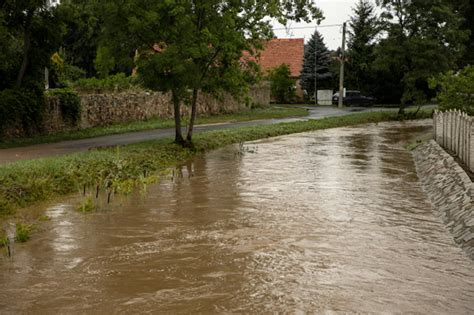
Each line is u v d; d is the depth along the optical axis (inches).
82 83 1533.0
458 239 399.2
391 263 348.5
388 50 1723.7
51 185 552.7
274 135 1208.2
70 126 1131.9
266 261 350.6
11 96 971.3
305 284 310.2
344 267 339.6
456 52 1752.0
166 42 832.3
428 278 321.7
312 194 567.5
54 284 312.3
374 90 2364.7
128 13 787.4
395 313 271.4
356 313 271.0
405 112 1803.6
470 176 540.1
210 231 423.2
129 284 311.4
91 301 287.0
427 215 480.7
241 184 625.0
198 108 1599.4
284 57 2760.8
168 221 455.2
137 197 552.1
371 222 453.4
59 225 444.1
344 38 2155.5
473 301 287.6
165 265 343.9
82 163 635.5
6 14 999.0
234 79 877.2
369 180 654.5
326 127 1413.6
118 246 385.1
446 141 812.0
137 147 816.9
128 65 840.9
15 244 393.1
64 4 1060.5
